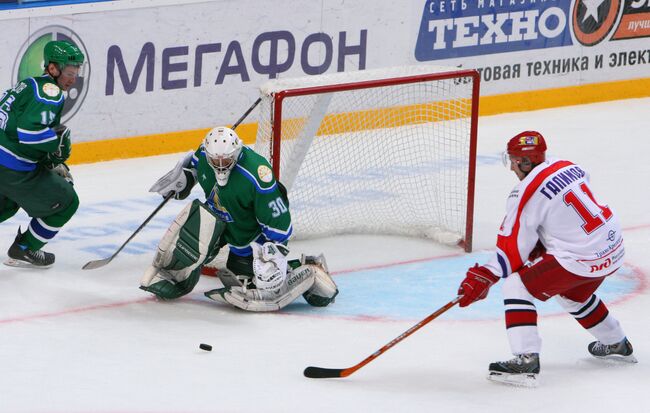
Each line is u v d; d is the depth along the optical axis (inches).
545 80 1526.8
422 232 967.0
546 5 1504.7
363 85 893.8
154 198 1090.1
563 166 617.3
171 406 588.4
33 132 773.9
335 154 1050.1
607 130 1409.9
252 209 741.3
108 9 1190.3
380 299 795.4
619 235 624.1
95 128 1211.9
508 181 1162.6
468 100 1081.4
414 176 1042.1
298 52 1333.7
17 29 1138.7
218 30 1267.2
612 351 661.9
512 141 618.8
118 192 1107.9
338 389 617.0
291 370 646.5
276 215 732.0
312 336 709.9
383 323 739.4
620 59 1583.4
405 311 767.7
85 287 804.0
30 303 765.3
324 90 870.4
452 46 1446.9
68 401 594.2
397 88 1074.7
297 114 941.8
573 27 1531.7
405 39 1407.5
